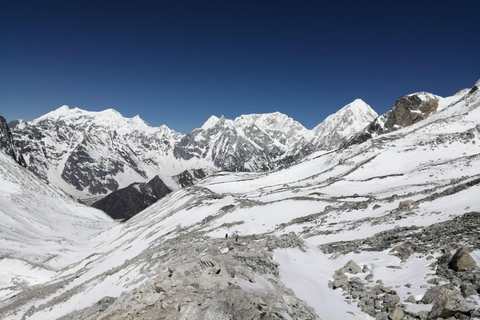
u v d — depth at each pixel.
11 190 139.38
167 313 9.84
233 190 111.81
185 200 94.31
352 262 16.83
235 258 15.70
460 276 12.27
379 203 36.69
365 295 13.20
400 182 53.84
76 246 98.31
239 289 10.30
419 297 11.52
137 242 64.62
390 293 12.73
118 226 123.31
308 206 45.66
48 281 62.53
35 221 115.50
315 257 20.58
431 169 55.84
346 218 34.22
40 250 85.00
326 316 11.43
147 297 10.97
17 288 61.53
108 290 28.94
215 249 17.69
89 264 62.19
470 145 70.00
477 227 17.97
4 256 71.56
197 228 50.00
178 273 12.17
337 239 25.88
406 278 13.95
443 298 9.80
